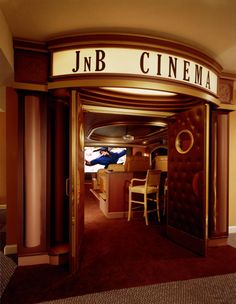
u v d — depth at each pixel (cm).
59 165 279
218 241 329
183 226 324
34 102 259
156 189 448
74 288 212
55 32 230
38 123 262
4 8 193
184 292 207
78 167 257
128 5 189
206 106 286
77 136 244
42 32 230
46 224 265
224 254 296
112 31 226
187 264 265
